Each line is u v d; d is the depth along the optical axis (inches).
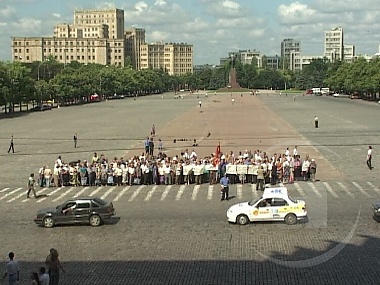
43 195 2092.8
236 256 1316.4
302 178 2321.6
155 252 1359.5
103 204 1642.5
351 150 3174.2
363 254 1312.7
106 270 1237.7
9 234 1555.1
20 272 1236.5
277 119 5364.2
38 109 7514.8
